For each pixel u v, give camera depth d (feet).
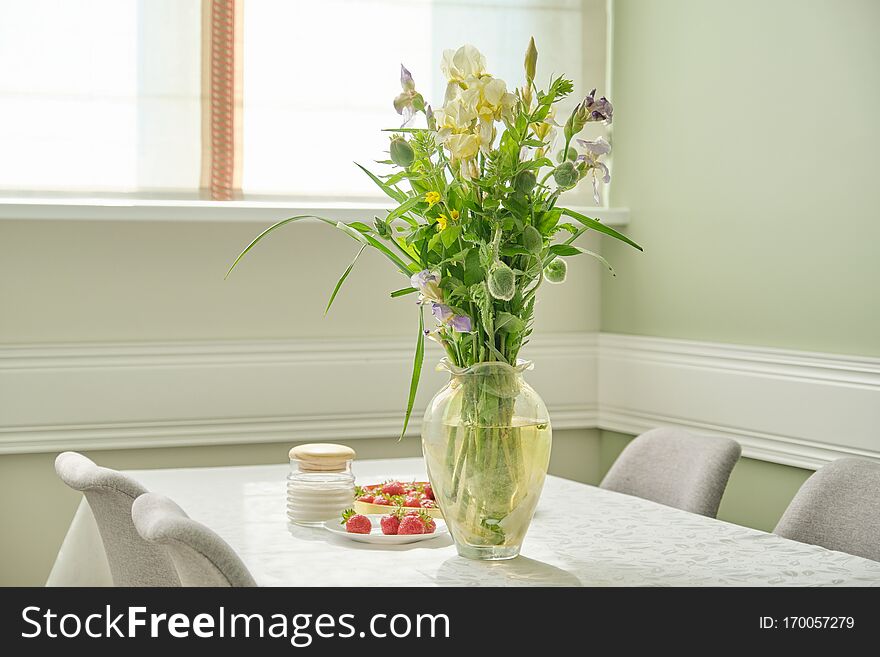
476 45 12.45
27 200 10.97
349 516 7.05
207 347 11.48
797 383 10.04
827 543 7.37
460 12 12.37
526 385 6.31
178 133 11.47
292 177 11.88
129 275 11.32
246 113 11.71
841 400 9.55
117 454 11.38
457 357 6.27
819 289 9.86
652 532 7.05
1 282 10.96
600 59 12.94
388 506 7.39
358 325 12.07
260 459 11.84
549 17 12.70
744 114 10.78
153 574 7.07
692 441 8.84
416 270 6.45
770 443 10.39
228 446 11.73
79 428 11.13
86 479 6.89
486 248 5.97
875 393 9.21
